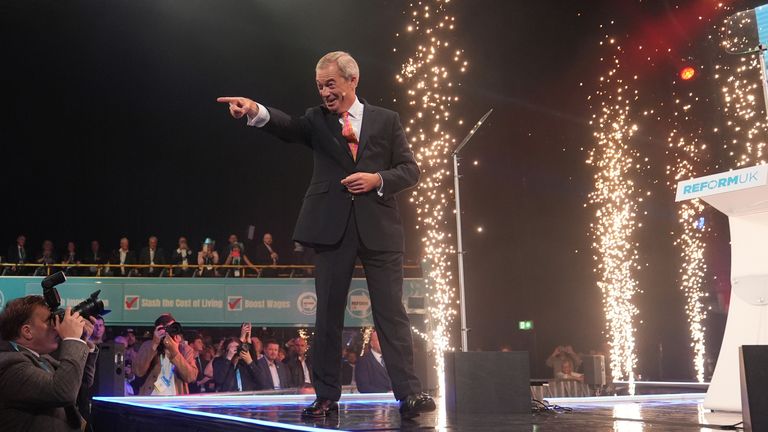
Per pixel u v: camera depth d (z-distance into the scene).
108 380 4.17
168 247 16.62
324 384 2.63
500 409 2.58
